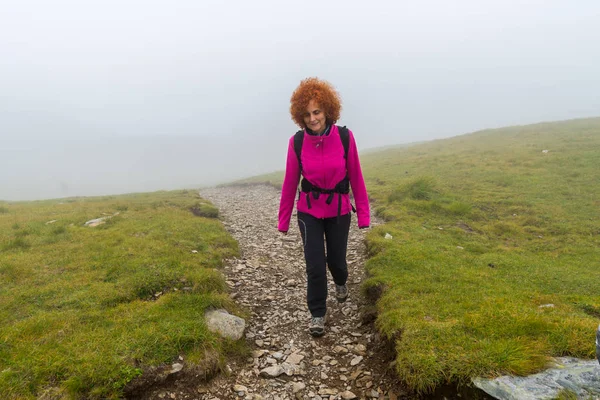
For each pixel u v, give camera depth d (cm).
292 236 1047
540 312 430
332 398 373
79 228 970
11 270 636
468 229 1029
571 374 312
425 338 390
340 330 500
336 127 442
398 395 364
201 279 582
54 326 442
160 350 395
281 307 579
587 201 1284
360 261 764
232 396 376
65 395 331
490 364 333
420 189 1446
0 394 324
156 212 1231
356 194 471
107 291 541
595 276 631
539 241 927
